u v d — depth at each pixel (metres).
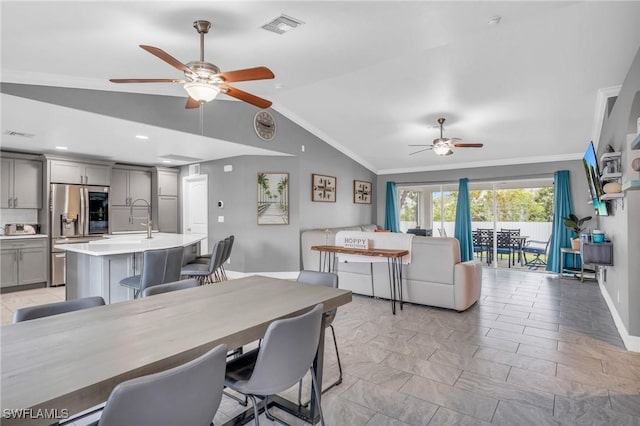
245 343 1.45
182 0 2.05
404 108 5.14
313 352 1.71
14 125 3.90
